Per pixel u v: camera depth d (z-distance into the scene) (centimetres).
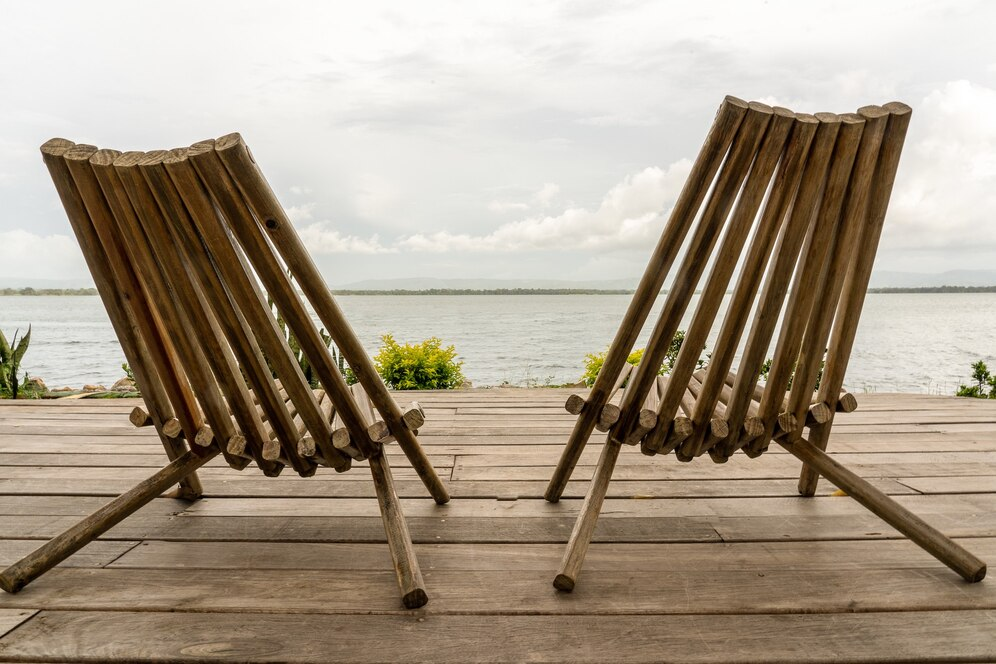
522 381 1458
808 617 129
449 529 179
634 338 152
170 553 162
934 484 219
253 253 124
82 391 568
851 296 145
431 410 363
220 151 112
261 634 123
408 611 132
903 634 122
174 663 114
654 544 167
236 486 219
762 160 124
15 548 168
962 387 620
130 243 128
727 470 237
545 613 131
